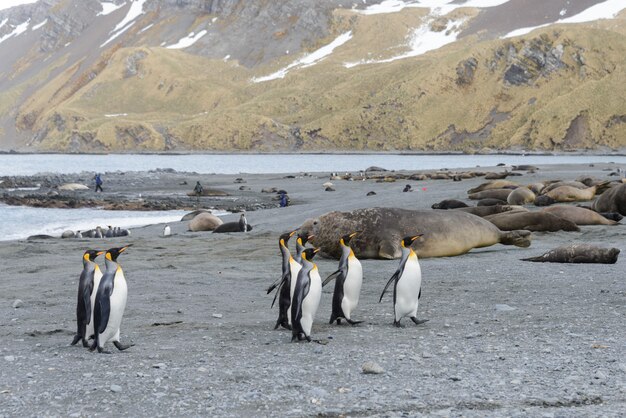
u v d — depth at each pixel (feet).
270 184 208.74
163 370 24.30
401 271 30.99
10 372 24.48
